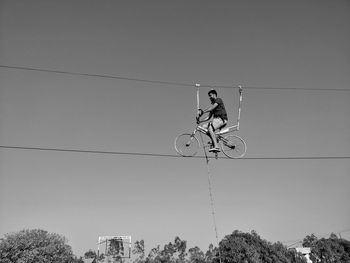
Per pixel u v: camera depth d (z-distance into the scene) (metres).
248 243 59.22
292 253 65.88
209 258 75.38
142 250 81.62
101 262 62.88
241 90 14.28
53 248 45.28
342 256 70.75
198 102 13.70
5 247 42.50
